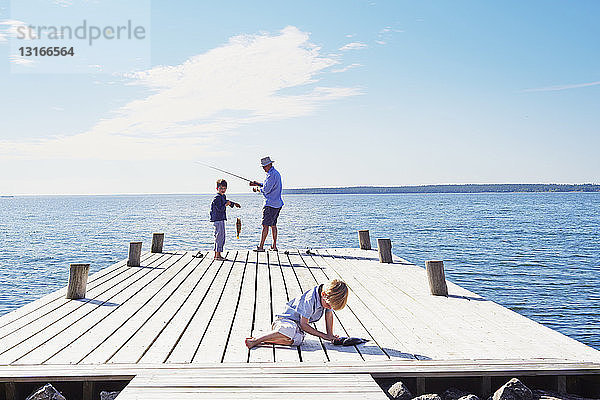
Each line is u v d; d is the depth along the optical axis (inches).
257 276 370.0
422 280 350.6
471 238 1461.6
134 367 172.1
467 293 307.0
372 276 366.9
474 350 193.8
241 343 204.5
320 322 238.4
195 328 227.0
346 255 487.5
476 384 173.6
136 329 224.5
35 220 2689.5
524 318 245.6
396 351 192.9
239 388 152.5
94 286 333.1
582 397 172.9
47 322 237.8
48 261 996.6
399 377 168.9
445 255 1067.3
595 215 2810.0
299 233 1630.2
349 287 324.8
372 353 190.4
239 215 3262.8
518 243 1310.3
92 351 192.2
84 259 1024.9
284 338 197.9
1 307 585.3
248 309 265.6
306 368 170.6
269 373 165.6
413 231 1729.8
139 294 305.4
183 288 324.8
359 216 2824.8
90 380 164.7
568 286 708.0
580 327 502.9
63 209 4817.9
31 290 693.9
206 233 1680.6
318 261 447.5
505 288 695.7
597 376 171.9
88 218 2903.5
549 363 176.9
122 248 1233.4
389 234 1611.7
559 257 1026.7
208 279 358.6
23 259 1029.8
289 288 323.0
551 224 2050.9
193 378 160.7
